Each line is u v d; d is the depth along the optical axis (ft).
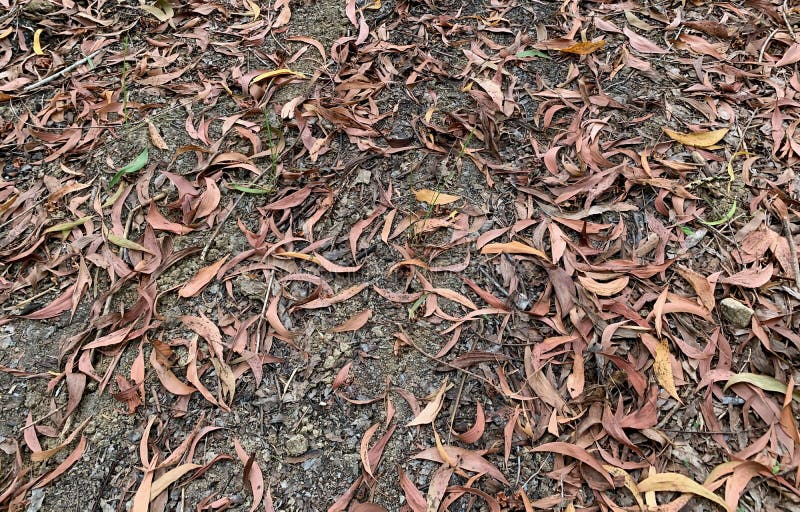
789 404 2.76
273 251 3.40
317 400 3.00
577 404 2.89
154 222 3.53
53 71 4.32
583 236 3.32
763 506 2.60
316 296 3.26
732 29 4.34
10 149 3.92
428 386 3.01
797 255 3.26
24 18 4.54
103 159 3.86
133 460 2.85
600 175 3.60
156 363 3.05
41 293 3.36
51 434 2.93
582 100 4.06
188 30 4.61
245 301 3.27
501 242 3.44
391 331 3.18
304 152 3.87
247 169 3.78
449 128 3.93
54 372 3.09
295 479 2.80
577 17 4.54
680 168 3.64
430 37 4.51
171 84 4.25
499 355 3.06
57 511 2.74
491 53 4.38
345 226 3.55
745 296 3.15
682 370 2.96
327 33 4.57
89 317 3.26
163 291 3.30
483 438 2.86
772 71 4.12
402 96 4.16
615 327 3.03
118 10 4.69
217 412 2.97
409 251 3.42
